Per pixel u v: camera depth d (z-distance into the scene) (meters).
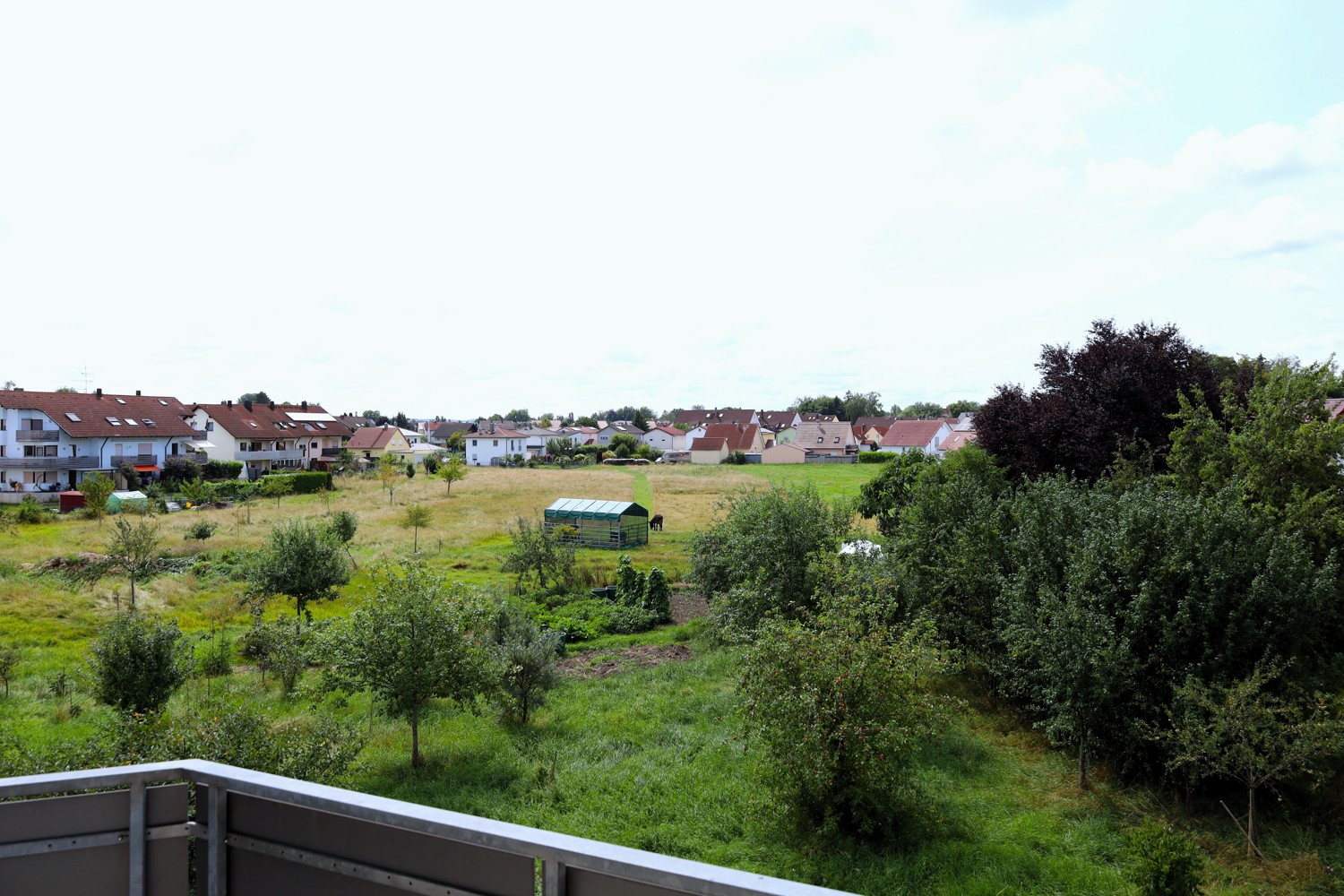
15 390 61.44
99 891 2.41
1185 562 12.63
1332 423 16.02
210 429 74.75
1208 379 23.88
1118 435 22.97
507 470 95.81
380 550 35.75
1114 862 10.25
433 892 2.15
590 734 14.91
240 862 2.45
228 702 15.22
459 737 15.00
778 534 18.83
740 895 1.79
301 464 83.19
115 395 68.50
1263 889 9.68
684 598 28.67
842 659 11.30
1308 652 12.85
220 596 26.38
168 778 2.45
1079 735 12.51
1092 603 12.96
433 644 13.69
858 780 10.75
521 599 26.92
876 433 127.50
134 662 14.48
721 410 141.75
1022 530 15.97
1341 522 13.91
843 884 9.78
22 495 52.06
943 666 13.79
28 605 23.78
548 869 2.00
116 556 28.20
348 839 2.26
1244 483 14.81
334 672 14.02
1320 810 11.41
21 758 9.57
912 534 18.67
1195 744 10.97
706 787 12.38
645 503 58.72
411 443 131.50
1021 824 11.16
